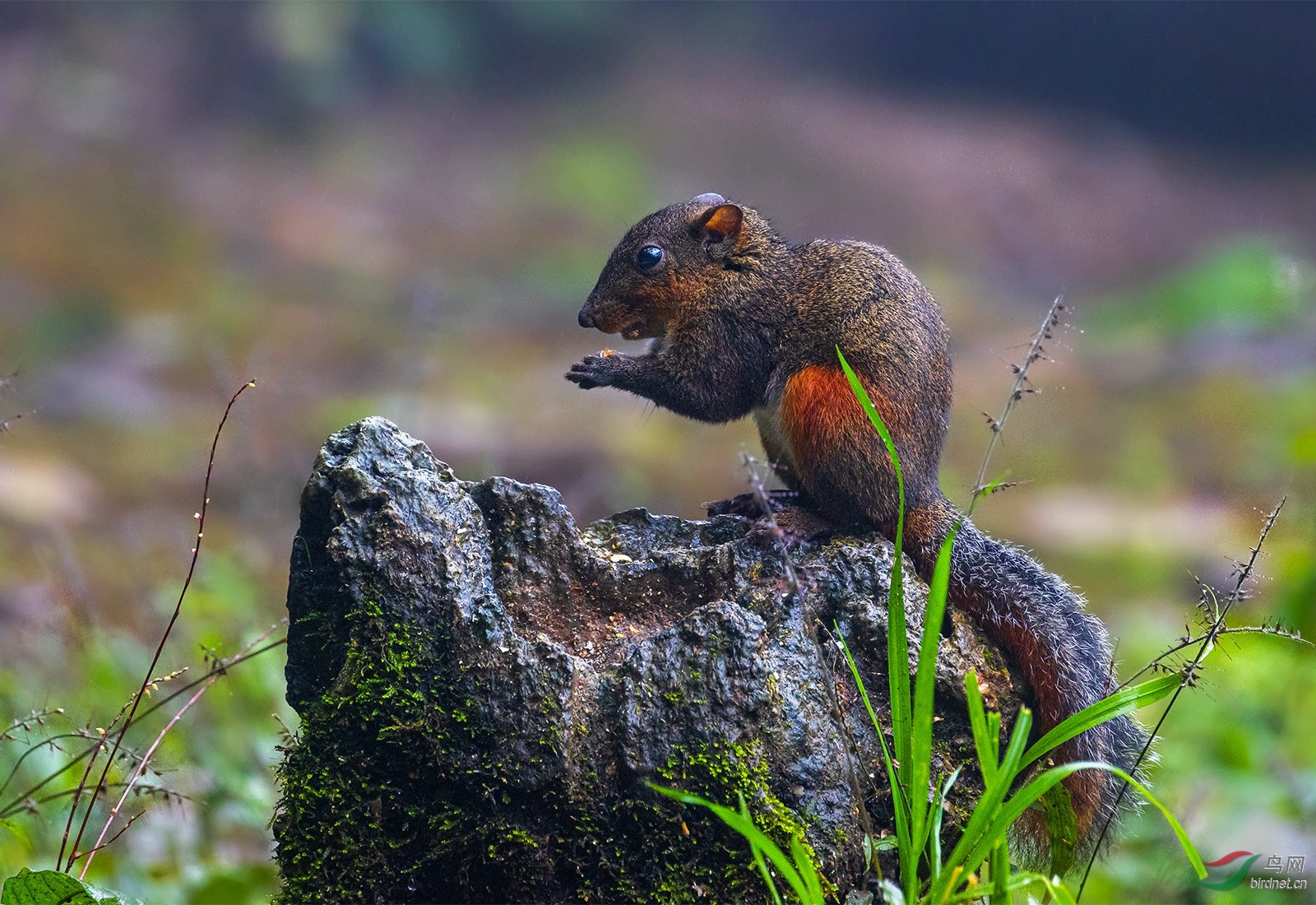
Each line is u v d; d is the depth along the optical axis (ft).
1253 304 88.17
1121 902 26.02
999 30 143.13
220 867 24.93
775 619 19.92
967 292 99.66
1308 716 31.99
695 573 20.79
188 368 72.02
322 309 86.02
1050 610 21.67
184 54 124.57
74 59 120.57
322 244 98.94
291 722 29.96
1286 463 53.31
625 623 20.54
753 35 148.56
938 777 19.72
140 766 20.58
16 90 113.70
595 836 18.54
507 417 67.77
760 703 18.72
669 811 18.47
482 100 134.10
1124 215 117.50
